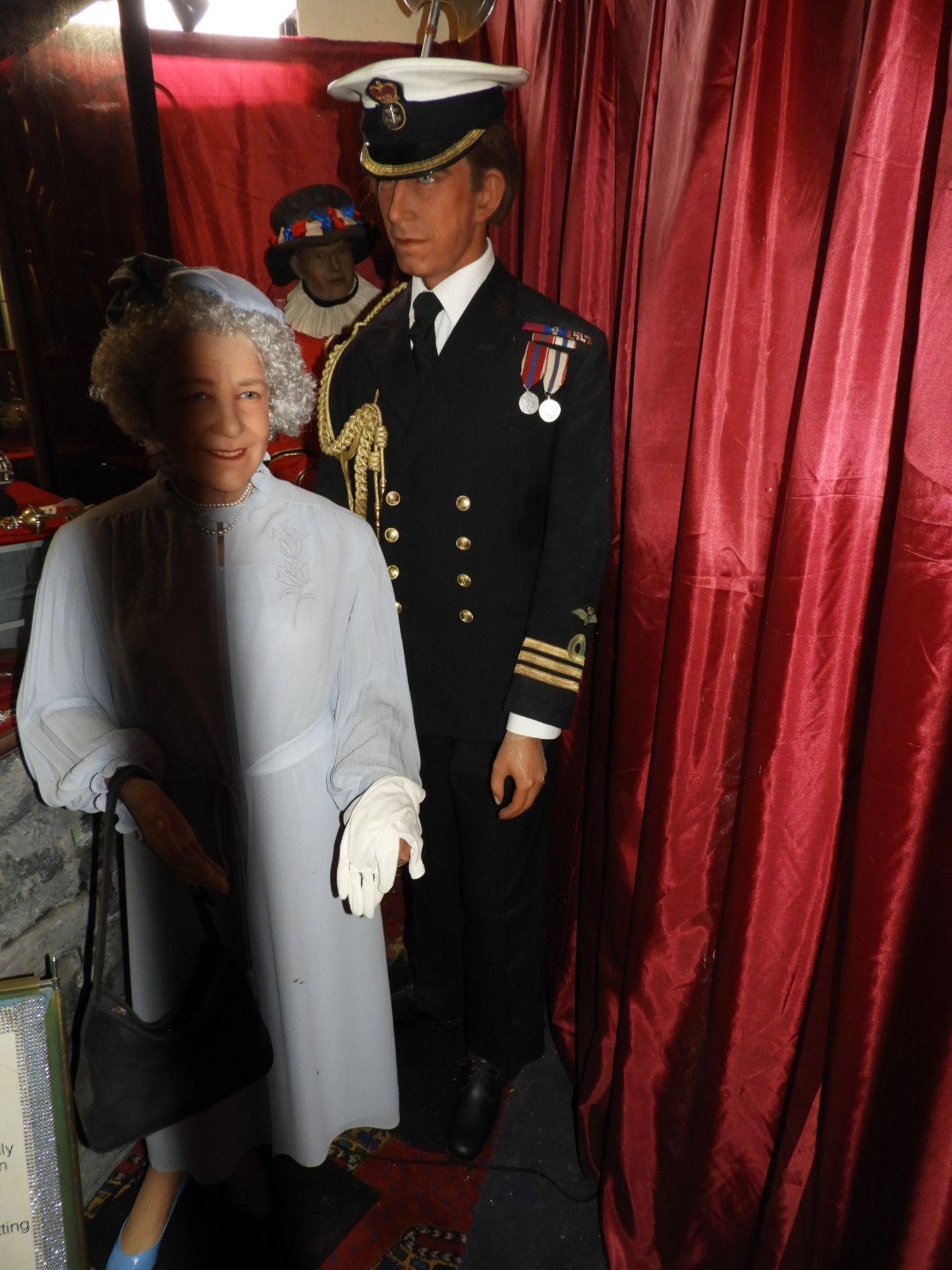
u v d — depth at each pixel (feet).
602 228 4.51
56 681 3.59
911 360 2.75
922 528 2.59
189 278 3.10
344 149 7.64
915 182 2.61
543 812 5.07
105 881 3.45
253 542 3.53
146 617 3.45
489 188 4.08
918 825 2.82
